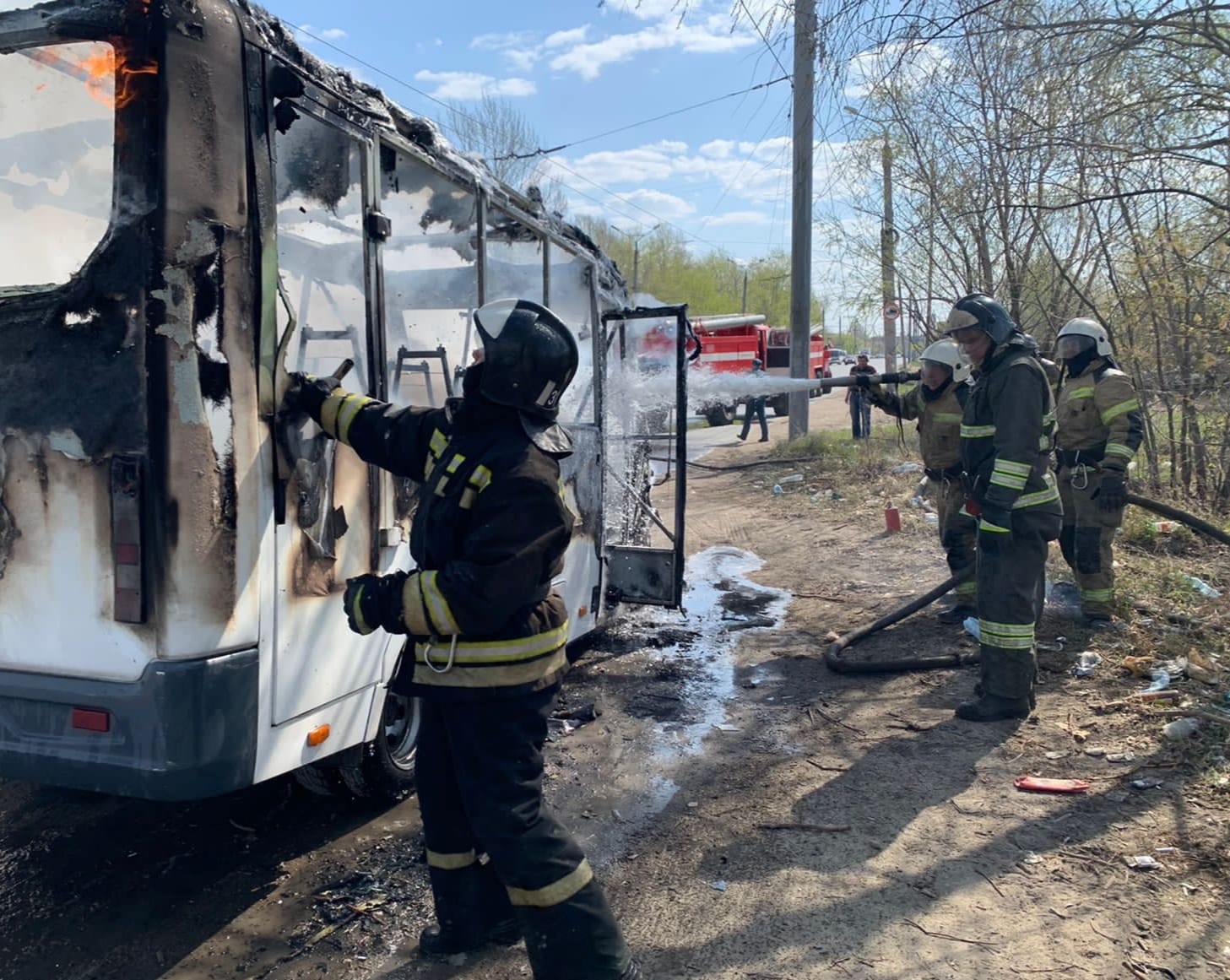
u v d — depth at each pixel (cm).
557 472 245
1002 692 445
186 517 251
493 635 243
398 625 237
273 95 275
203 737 254
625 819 375
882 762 413
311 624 301
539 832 244
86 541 256
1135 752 398
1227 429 798
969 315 445
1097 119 552
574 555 535
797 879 323
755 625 665
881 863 330
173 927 304
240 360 266
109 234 248
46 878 336
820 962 277
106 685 255
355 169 318
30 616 265
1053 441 474
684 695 523
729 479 1362
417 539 249
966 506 488
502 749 244
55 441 256
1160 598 595
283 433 282
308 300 298
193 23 251
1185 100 559
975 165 864
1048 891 307
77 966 284
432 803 270
